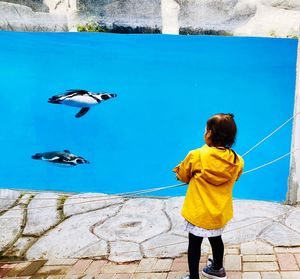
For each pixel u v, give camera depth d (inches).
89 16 194.2
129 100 205.8
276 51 184.9
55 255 165.5
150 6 188.2
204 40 190.1
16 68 210.5
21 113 216.8
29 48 205.9
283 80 188.2
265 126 194.9
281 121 192.5
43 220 194.7
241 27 183.6
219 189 118.6
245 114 195.9
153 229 178.1
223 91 195.8
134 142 210.2
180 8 185.9
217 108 198.4
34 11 198.2
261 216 181.0
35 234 183.9
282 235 161.9
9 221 195.6
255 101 193.6
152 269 146.1
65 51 203.3
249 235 164.4
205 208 117.1
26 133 219.0
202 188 118.3
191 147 205.3
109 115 209.5
